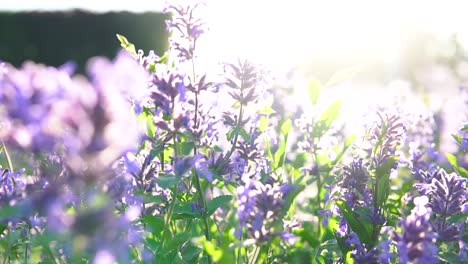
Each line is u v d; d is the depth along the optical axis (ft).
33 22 22.18
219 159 3.92
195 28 3.84
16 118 3.13
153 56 3.95
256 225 3.43
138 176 3.76
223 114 3.95
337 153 4.34
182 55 3.84
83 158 3.13
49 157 3.40
